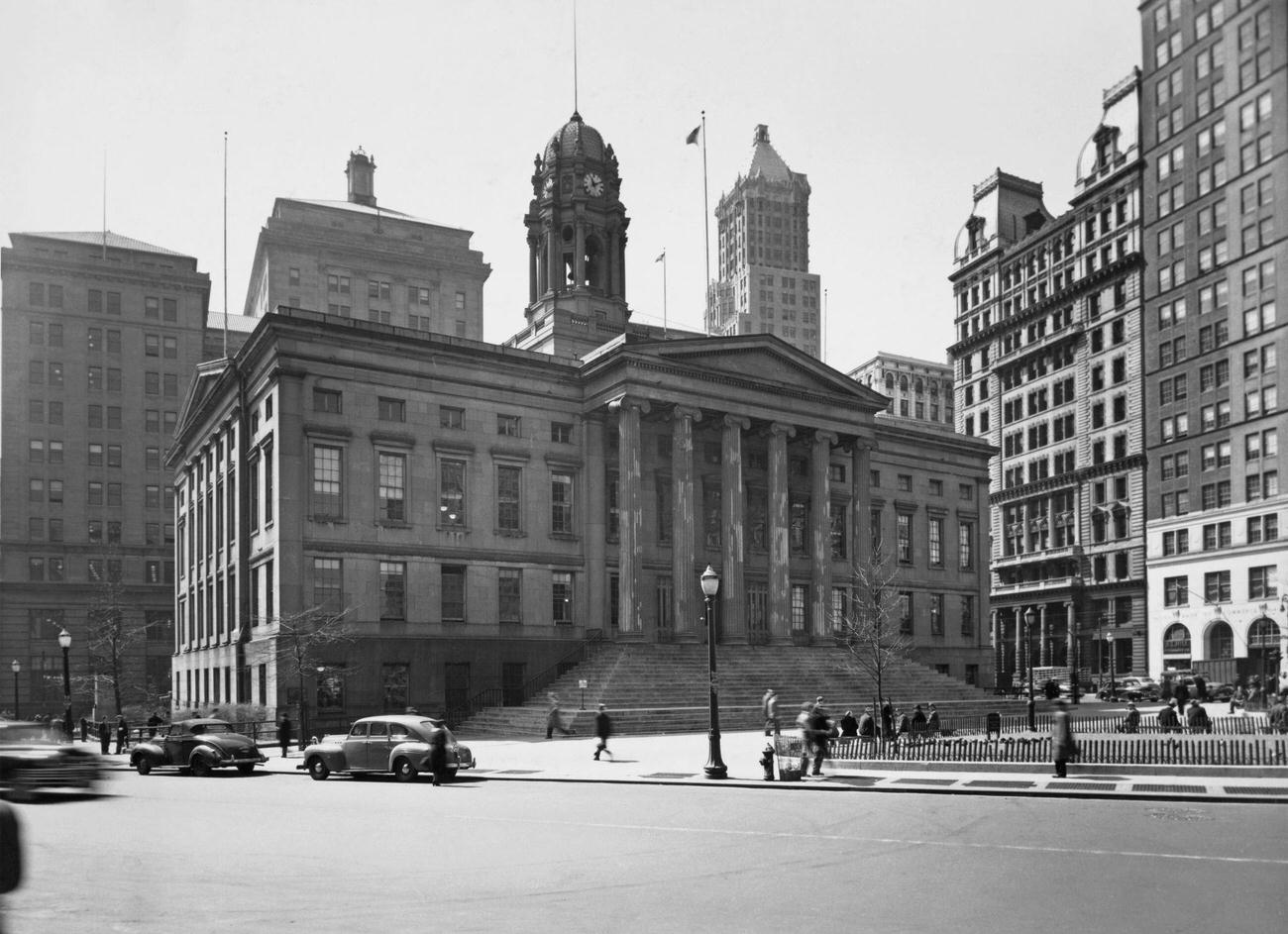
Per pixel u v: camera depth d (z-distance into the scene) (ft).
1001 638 341.00
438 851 56.90
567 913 41.39
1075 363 315.78
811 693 183.83
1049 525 323.98
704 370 197.47
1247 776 88.02
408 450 179.73
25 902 43.57
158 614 339.16
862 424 219.82
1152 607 162.81
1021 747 106.11
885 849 56.39
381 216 373.20
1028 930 37.63
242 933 38.17
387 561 175.73
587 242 258.98
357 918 40.63
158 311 352.08
